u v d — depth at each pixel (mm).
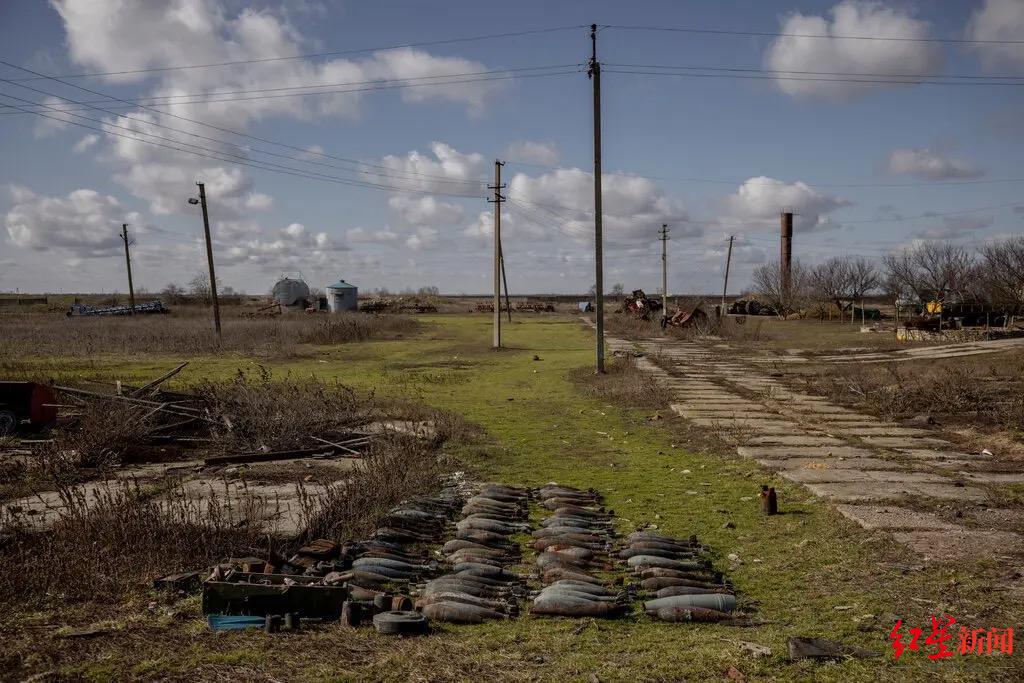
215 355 27922
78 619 4773
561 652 4309
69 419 12664
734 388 18812
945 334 30109
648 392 17375
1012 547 6238
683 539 6797
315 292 83750
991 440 11445
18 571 5344
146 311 59656
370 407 14727
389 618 4633
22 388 11859
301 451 10719
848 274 61375
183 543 6059
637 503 8195
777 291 63250
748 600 5324
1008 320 36312
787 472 9500
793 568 6004
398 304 73750
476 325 50688
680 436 12531
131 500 6773
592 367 23406
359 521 6953
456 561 6117
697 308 42375
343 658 4207
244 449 11070
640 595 5406
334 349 31766
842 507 7660
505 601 5234
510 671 4012
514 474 9711
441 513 7613
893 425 13336
